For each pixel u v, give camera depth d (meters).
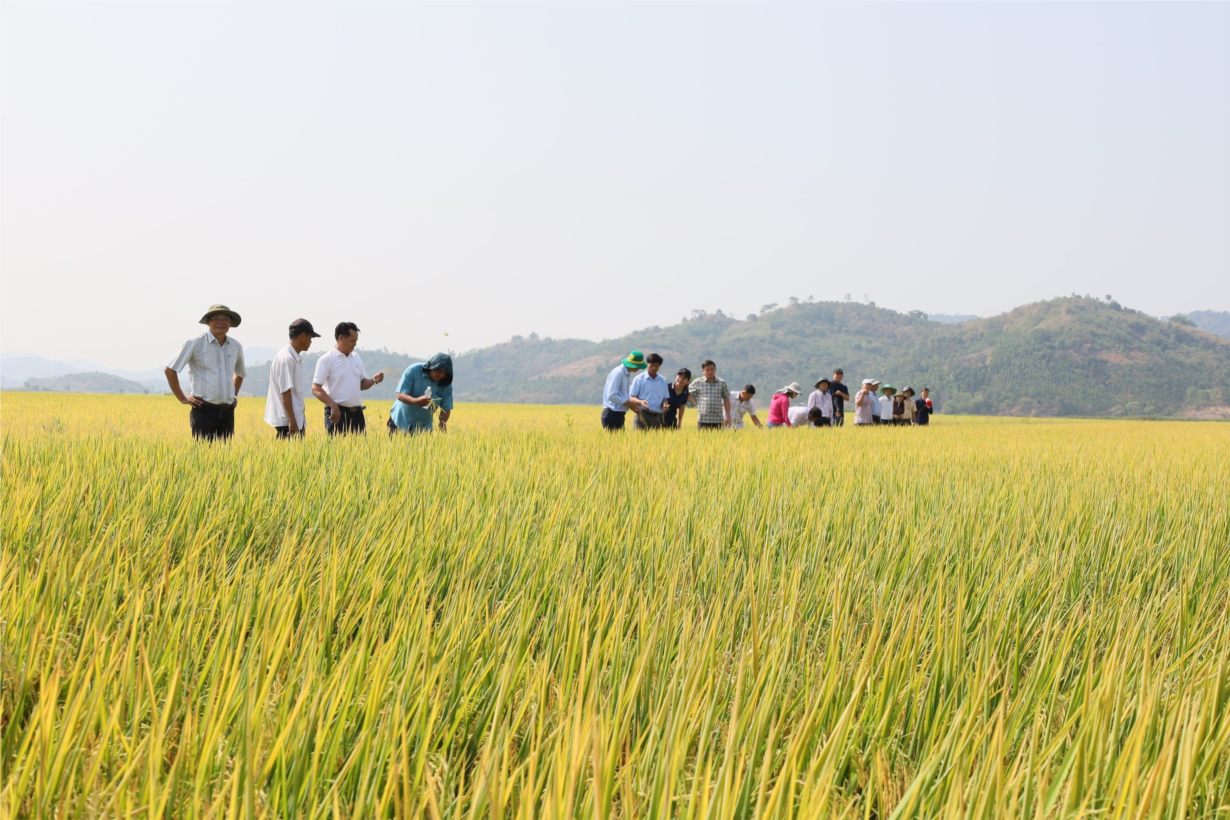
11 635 2.08
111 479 4.35
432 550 3.25
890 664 1.94
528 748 1.65
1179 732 1.64
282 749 1.49
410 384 9.88
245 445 6.59
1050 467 7.78
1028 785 1.41
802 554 3.43
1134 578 3.46
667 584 3.00
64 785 1.35
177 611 2.42
